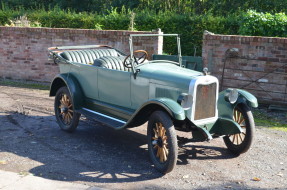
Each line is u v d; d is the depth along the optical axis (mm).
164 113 5137
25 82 12008
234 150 5977
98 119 6355
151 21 13547
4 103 9172
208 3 17016
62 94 7184
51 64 11656
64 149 6141
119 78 6199
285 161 5770
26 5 23000
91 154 5934
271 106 8859
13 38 12008
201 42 13000
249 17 10852
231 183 4930
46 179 4930
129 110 6191
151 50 10211
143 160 5719
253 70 9102
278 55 8789
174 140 4957
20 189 4605
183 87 5316
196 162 5656
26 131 7070
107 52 7918
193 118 5395
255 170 5398
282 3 15602
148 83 5750
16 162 5508
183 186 4816
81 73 6969
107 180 4957
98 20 14742
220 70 9445
